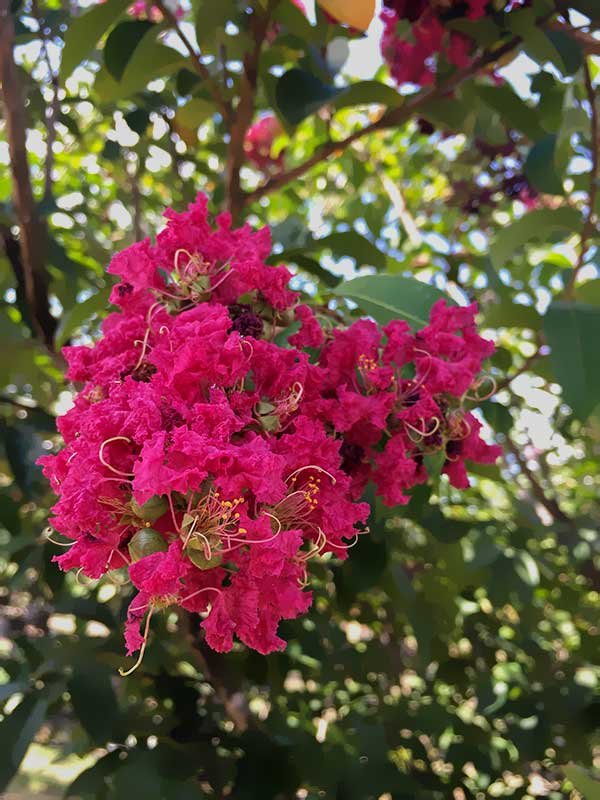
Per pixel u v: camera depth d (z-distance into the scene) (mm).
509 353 469
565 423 524
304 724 485
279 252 429
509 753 502
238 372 200
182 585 175
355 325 252
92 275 525
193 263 237
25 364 428
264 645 196
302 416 210
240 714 403
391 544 441
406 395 253
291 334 250
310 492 202
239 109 362
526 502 535
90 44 354
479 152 566
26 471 417
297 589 197
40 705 343
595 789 279
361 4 307
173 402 190
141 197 598
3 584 541
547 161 381
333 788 371
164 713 411
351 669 488
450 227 712
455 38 388
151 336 230
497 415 443
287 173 400
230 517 183
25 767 716
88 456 185
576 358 278
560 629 623
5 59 369
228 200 395
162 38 402
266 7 333
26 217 395
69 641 369
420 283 290
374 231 643
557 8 350
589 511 673
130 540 188
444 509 559
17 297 436
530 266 575
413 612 461
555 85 441
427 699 510
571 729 447
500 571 466
